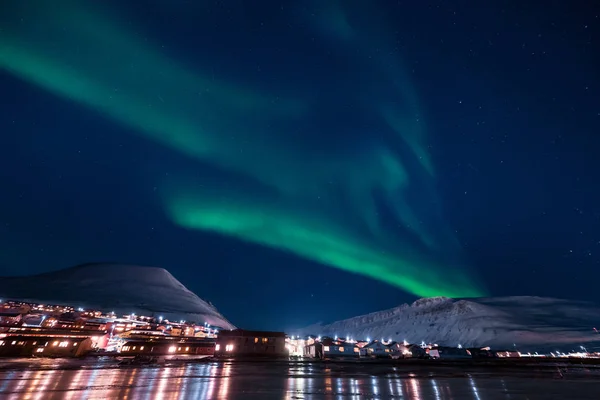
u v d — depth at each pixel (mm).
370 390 21656
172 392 19625
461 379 28828
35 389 20312
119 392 19438
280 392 20266
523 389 22516
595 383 26047
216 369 36312
